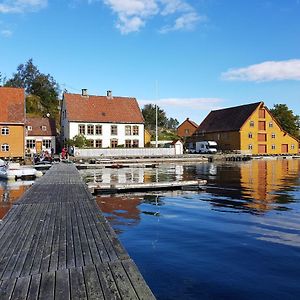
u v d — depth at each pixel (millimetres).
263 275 7559
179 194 20031
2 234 8273
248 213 14242
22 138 52562
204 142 78500
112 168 44000
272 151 80000
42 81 103812
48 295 4832
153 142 73312
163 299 6406
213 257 8727
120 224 12422
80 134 62094
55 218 10117
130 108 69125
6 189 23172
